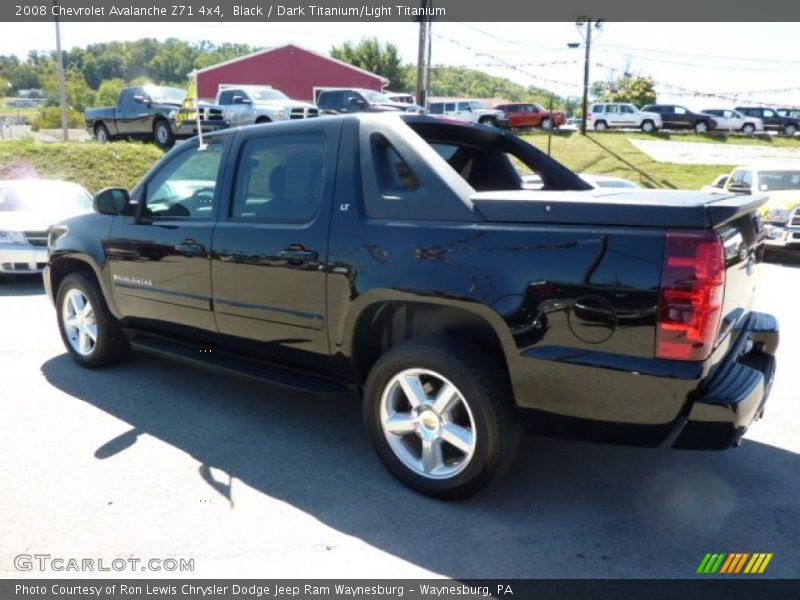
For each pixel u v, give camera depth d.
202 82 39.06
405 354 3.16
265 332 3.82
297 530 2.98
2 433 4.00
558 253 2.76
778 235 11.77
